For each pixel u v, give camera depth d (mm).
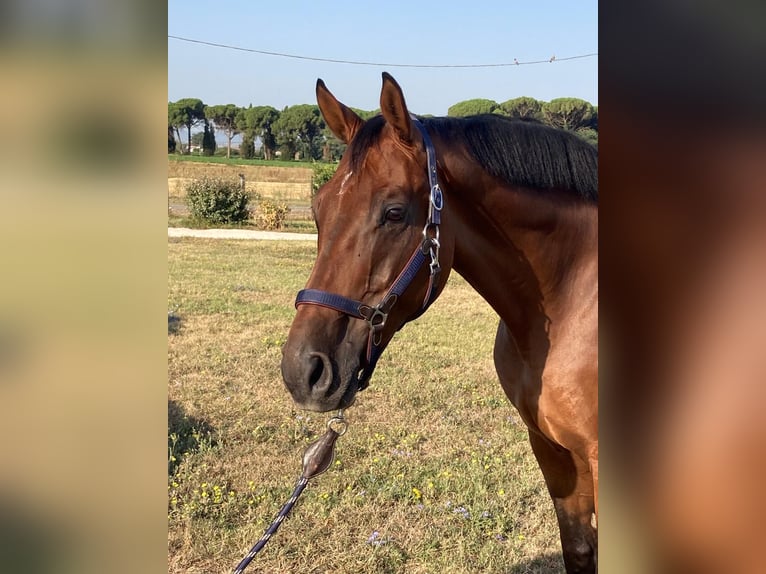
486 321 7180
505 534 2855
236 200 17094
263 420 4074
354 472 3348
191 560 2646
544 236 1811
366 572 2580
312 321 1557
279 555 2650
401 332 6469
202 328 6230
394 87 1555
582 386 1775
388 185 1587
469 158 1755
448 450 3689
